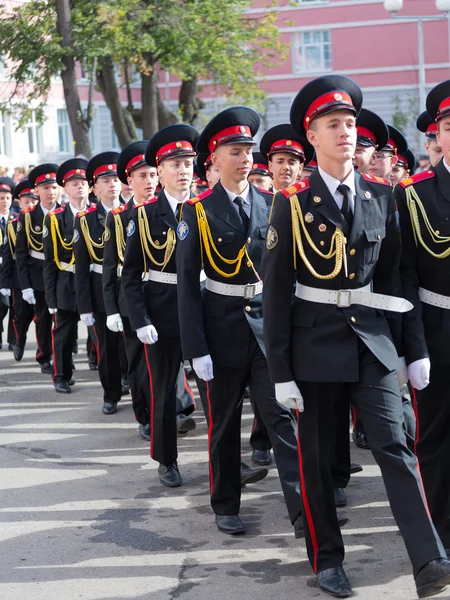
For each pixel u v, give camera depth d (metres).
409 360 4.56
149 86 19.78
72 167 9.62
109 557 5.21
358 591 4.59
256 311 5.33
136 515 5.89
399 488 4.25
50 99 31.34
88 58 16.08
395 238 4.52
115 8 16.03
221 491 5.49
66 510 6.02
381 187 4.53
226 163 5.36
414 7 31.77
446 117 4.65
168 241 6.40
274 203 4.54
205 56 18.66
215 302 5.35
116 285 7.62
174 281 6.45
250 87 20.66
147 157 6.62
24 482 6.66
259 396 5.24
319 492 4.54
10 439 7.89
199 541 5.39
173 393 6.44
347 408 4.60
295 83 33.19
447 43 31.58
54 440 7.81
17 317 11.62
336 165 4.41
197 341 5.24
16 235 10.70
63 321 9.68
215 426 5.44
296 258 4.48
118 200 8.77
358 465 6.31
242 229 5.34
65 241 9.53
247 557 5.12
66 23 15.90
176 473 6.51
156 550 5.29
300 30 32.94
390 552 5.10
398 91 32.25
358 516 5.68
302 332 4.48
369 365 4.41
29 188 11.85
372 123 6.08
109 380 8.62
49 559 5.21
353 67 32.69
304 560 5.05
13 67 17.44
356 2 32.31
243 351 5.27
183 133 6.47
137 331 6.38
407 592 4.57
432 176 4.73
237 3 19.11
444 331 4.70
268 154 6.85
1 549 5.38
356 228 4.39
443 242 4.64
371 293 4.46
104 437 7.86
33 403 9.26
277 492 6.23
